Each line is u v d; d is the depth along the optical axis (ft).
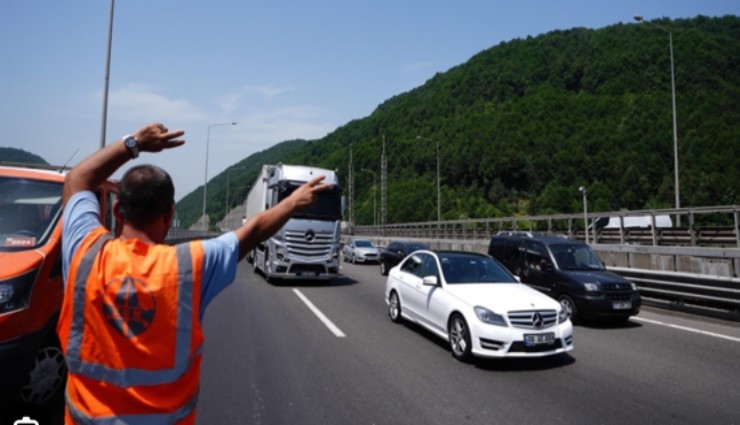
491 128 317.22
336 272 49.96
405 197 263.70
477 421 14.64
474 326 20.93
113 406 5.11
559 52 421.59
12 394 13.48
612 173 251.60
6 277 13.11
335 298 40.55
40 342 13.94
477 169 304.50
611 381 18.94
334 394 16.90
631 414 15.40
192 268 5.54
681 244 57.98
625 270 40.63
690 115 249.75
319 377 18.84
